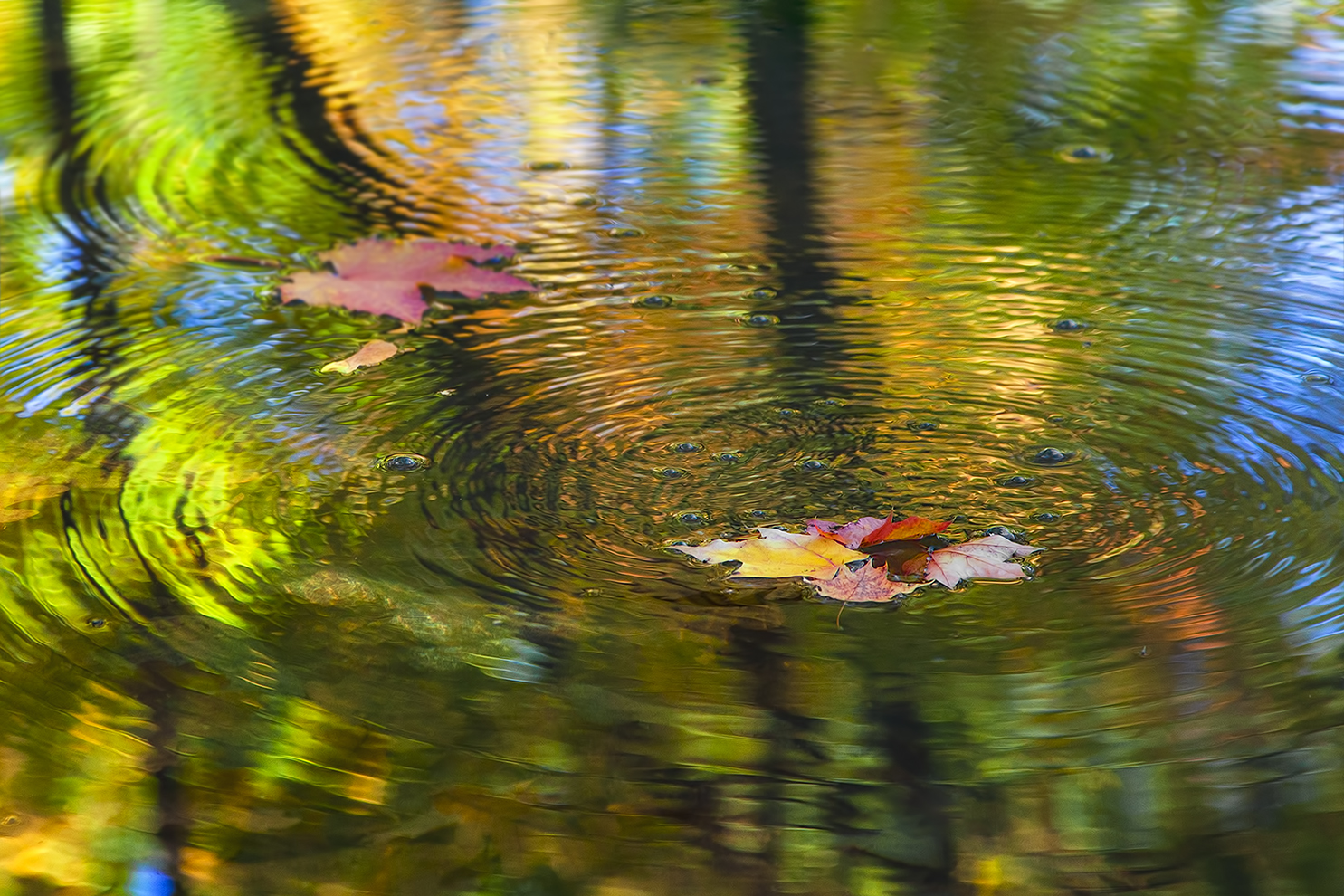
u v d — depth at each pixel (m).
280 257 2.83
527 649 2.39
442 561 2.45
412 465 2.53
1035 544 2.45
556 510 2.48
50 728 2.36
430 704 2.37
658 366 2.63
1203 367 2.60
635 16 4.27
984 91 3.37
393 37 4.08
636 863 2.30
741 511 2.48
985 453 2.52
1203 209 2.86
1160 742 2.34
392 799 2.33
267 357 2.66
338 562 2.45
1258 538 2.44
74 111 3.38
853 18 4.15
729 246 2.83
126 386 2.62
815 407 2.58
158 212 2.93
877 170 2.98
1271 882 2.28
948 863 2.30
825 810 2.32
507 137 3.18
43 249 2.85
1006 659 2.38
